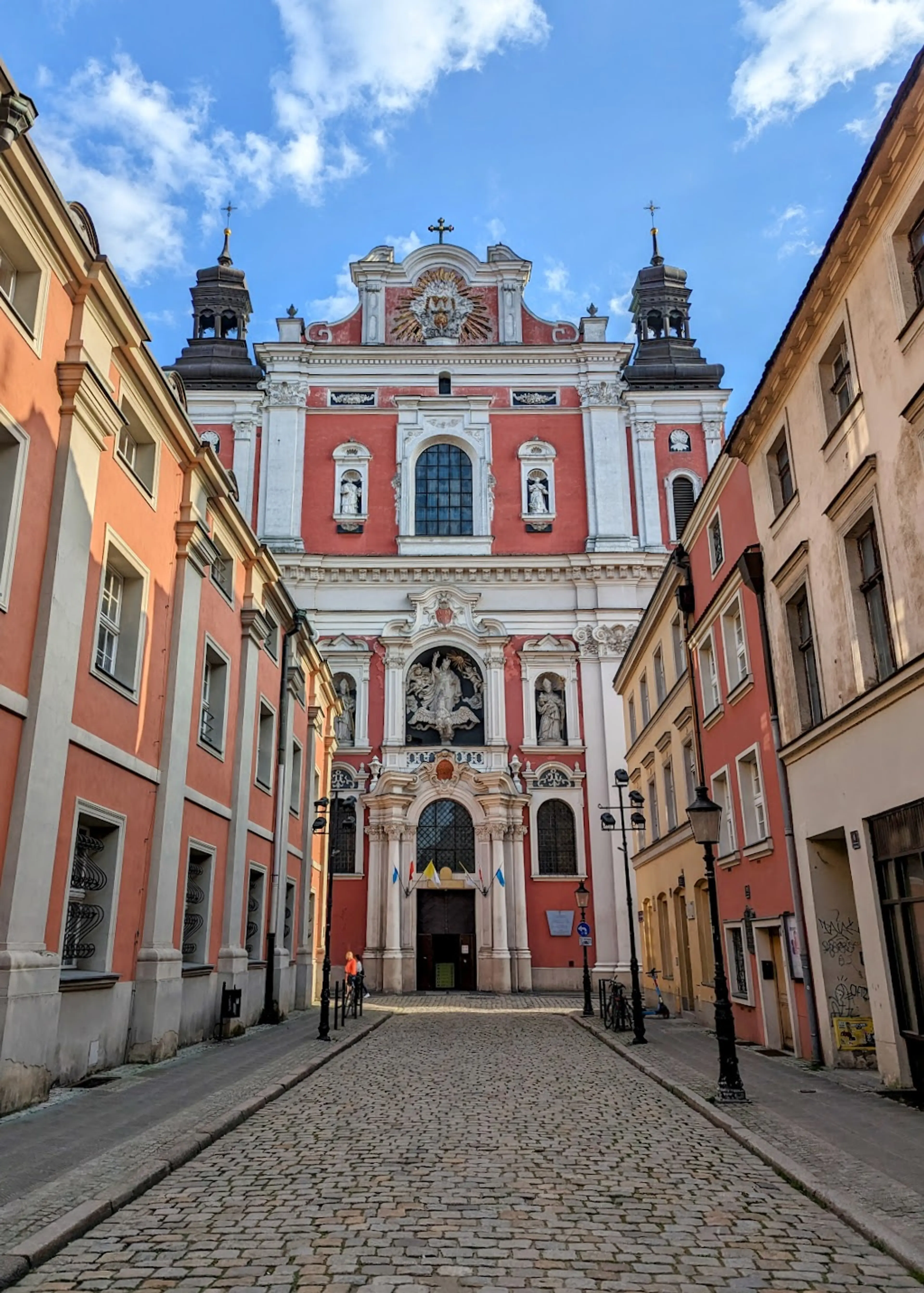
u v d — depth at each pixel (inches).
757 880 713.6
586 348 1831.9
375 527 1761.8
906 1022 484.7
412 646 1680.6
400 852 1519.4
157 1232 266.7
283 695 1006.4
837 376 577.3
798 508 620.1
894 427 482.6
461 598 1704.0
